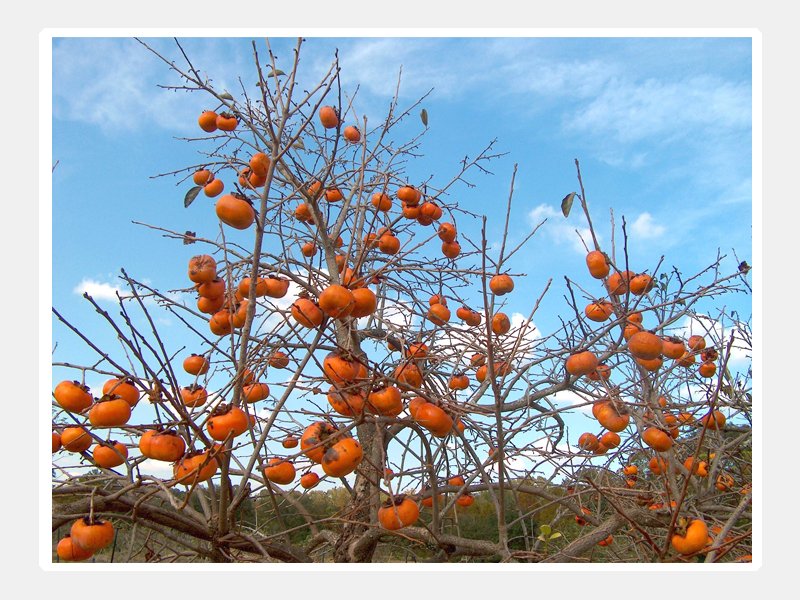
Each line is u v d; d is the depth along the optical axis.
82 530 1.26
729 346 1.31
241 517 1.78
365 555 1.83
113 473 1.48
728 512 2.28
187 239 1.91
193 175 2.08
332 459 1.25
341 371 1.35
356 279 1.51
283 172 1.88
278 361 1.86
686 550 1.37
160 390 1.30
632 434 2.28
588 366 1.58
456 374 1.89
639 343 1.53
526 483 2.22
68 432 1.44
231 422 1.29
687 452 2.59
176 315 1.49
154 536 2.13
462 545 1.68
